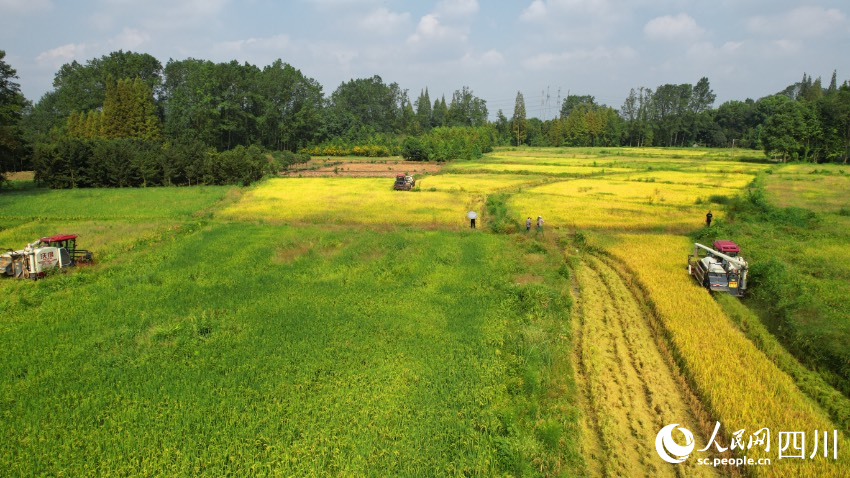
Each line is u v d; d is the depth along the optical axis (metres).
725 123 199.00
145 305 24.69
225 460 13.01
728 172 91.12
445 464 12.93
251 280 28.97
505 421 14.91
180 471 12.55
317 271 31.08
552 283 29.92
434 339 20.83
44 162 73.12
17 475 12.51
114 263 33.28
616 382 18.20
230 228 45.09
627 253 35.75
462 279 29.72
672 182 77.56
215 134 122.94
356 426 14.49
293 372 17.75
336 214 52.12
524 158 128.38
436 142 126.69
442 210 54.84
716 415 15.48
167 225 46.53
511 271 32.19
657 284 28.28
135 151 80.00
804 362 19.77
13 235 41.41
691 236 41.94
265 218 50.56
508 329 22.31
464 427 14.48
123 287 27.62
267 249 36.41
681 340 20.53
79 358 18.80
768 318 23.72
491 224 47.75
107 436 14.01
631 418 15.89
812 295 24.73
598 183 77.69
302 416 14.98
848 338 19.58
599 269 33.44
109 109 107.06
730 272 26.83
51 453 13.32
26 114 162.12
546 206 56.94
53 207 56.38
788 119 113.00
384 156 145.50
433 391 16.45
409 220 49.22
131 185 77.81
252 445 13.54
